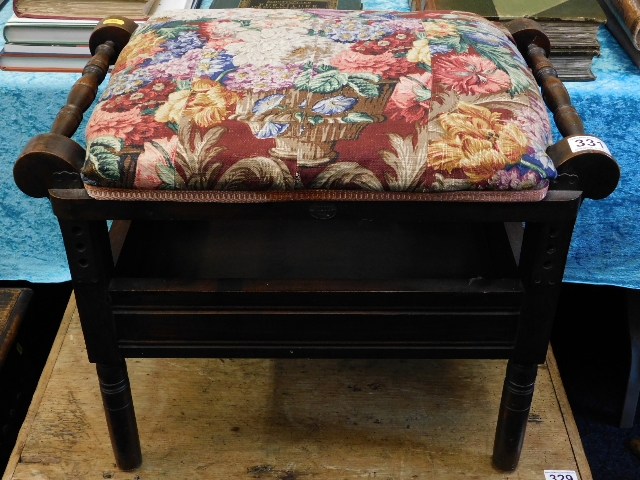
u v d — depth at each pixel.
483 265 0.94
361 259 0.95
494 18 1.03
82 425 1.02
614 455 1.17
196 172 0.70
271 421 1.03
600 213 1.09
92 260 0.77
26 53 1.08
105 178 0.70
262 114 0.73
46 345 1.34
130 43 0.87
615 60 1.11
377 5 1.25
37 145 0.71
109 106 0.76
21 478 0.96
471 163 0.70
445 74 0.79
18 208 1.15
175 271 0.93
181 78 0.79
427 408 1.04
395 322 0.82
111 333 0.82
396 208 0.73
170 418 1.03
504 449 0.93
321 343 0.84
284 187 0.71
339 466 0.97
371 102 0.75
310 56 0.82
